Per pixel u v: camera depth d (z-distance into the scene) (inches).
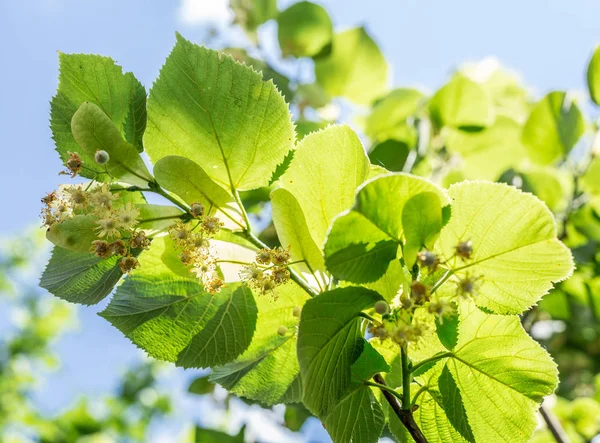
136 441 108.7
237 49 50.6
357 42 52.2
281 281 25.9
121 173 26.0
